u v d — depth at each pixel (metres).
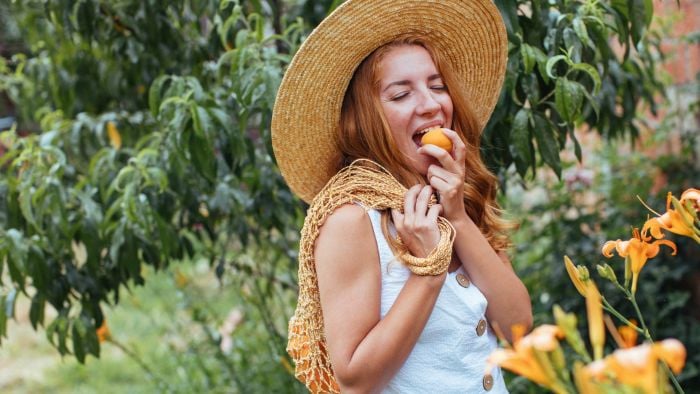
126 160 3.28
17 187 2.84
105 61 3.45
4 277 6.52
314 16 2.79
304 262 1.73
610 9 2.43
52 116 3.48
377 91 1.79
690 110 3.99
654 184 4.24
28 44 3.89
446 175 1.71
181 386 4.46
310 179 1.96
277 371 3.87
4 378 5.77
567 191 4.14
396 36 1.85
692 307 3.94
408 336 1.59
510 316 1.77
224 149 2.72
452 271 1.77
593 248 3.86
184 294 4.39
